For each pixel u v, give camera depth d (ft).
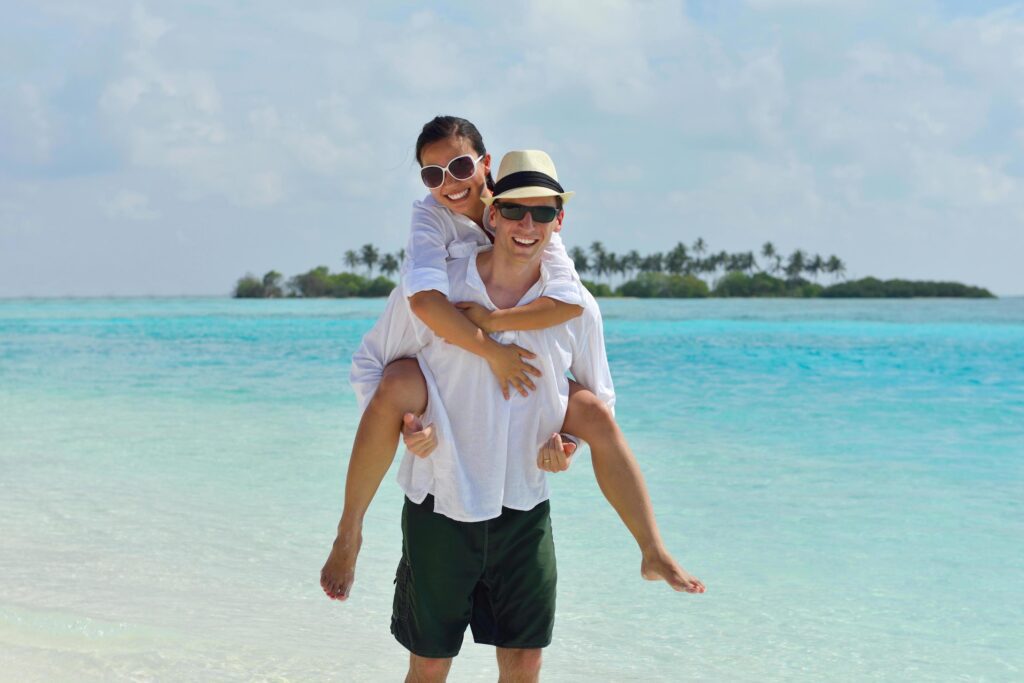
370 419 10.37
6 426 31.86
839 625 14.28
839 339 84.48
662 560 10.42
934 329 106.22
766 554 17.57
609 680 12.49
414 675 10.93
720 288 496.64
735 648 13.47
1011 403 37.01
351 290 458.09
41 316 154.61
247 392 41.22
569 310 10.47
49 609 14.44
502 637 10.82
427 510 10.46
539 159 10.51
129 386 43.73
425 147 11.25
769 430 30.71
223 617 14.40
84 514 20.06
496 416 10.39
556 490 22.27
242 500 21.31
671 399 38.78
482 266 10.91
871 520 19.71
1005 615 14.57
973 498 21.42
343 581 10.48
